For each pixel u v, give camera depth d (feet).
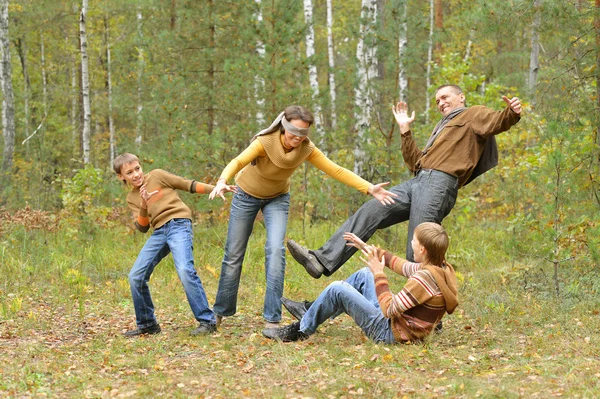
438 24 67.10
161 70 42.68
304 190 35.78
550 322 19.07
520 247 23.81
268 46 34.81
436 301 16.26
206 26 41.83
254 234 34.47
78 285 25.13
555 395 12.53
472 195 38.32
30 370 14.93
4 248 29.68
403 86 51.16
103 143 72.90
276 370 14.78
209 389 13.67
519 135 39.81
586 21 27.17
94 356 16.47
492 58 66.49
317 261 18.25
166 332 19.27
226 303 19.57
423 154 18.54
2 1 52.95
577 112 26.61
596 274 23.24
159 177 18.93
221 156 35.42
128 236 34.63
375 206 18.45
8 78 52.75
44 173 45.32
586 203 24.27
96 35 77.51
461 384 13.19
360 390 13.08
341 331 18.67
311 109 35.29
